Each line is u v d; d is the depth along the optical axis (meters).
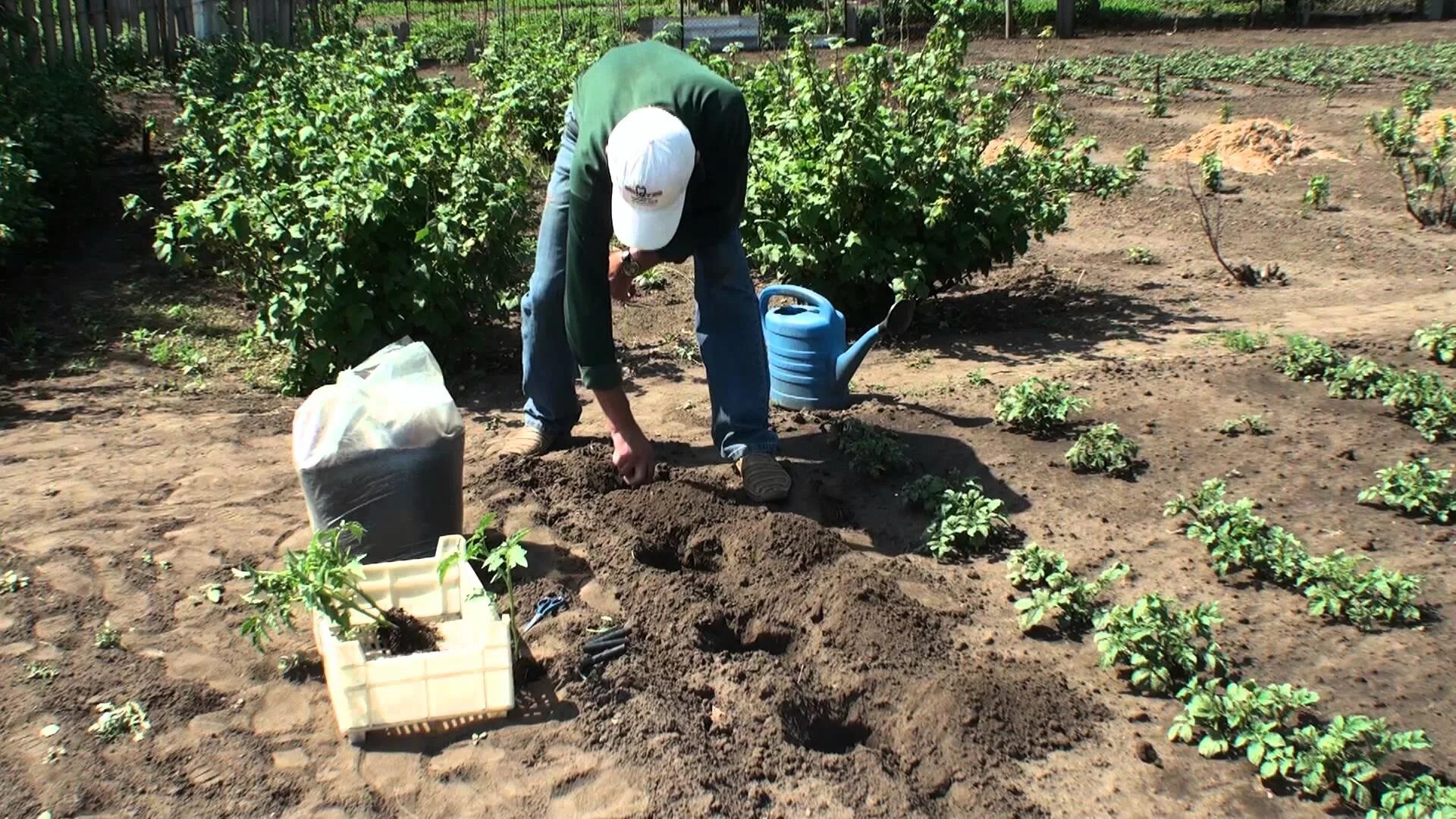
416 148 6.38
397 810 3.11
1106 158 11.93
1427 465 4.93
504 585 4.07
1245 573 4.20
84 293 7.55
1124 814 3.14
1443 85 15.82
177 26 15.18
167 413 5.70
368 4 22.20
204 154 6.88
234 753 3.28
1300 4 23.25
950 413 5.57
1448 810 2.93
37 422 5.54
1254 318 7.19
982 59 17.86
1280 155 11.66
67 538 4.32
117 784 3.15
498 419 5.63
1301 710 3.46
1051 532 4.48
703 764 3.29
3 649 3.67
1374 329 6.80
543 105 10.51
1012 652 3.79
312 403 3.94
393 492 3.91
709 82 3.96
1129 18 23.73
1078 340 6.82
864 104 6.91
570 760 3.29
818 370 5.51
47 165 8.67
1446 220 9.48
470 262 6.29
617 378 4.33
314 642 3.75
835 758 3.37
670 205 3.65
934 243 7.01
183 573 4.12
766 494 4.63
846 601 3.93
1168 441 5.23
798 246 6.87
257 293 6.21
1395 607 3.87
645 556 4.36
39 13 12.53
